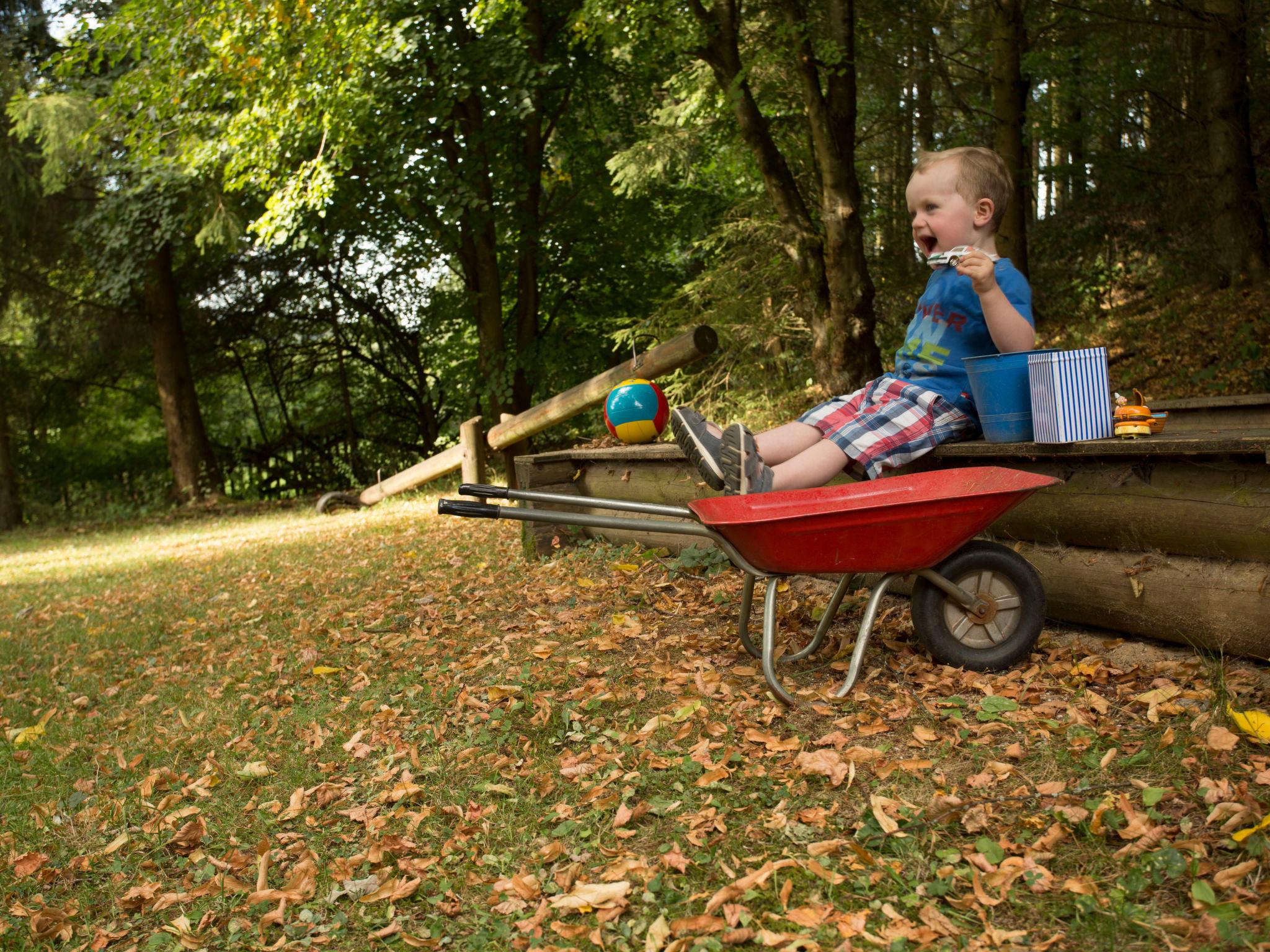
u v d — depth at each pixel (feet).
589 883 7.80
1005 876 7.13
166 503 60.39
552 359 53.57
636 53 48.32
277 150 41.78
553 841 8.43
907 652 11.89
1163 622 10.68
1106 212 53.06
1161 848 7.29
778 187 39.32
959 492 10.78
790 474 11.89
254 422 80.48
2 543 50.39
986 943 6.51
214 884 8.55
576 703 11.73
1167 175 47.60
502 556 22.33
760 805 8.75
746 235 46.06
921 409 12.16
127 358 67.21
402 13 41.93
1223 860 7.06
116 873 9.04
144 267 54.13
